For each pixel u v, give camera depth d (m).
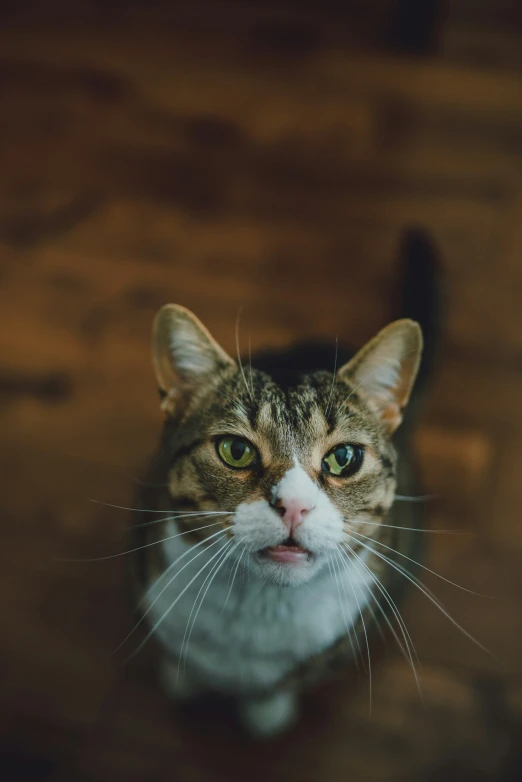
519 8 0.75
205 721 0.56
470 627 0.58
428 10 0.72
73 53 0.73
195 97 0.72
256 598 0.47
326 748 0.56
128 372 0.64
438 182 0.69
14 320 0.65
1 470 0.61
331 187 0.69
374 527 0.46
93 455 0.62
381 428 0.46
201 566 0.46
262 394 0.45
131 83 0.72
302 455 0.44
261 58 0.74
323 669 0.51
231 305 0.66
